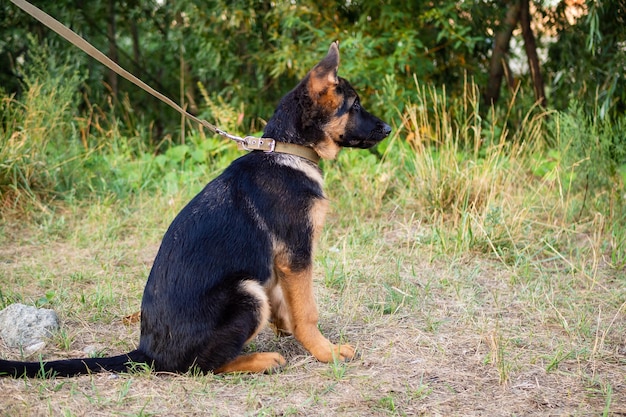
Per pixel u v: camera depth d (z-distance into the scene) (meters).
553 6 9.62
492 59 9.91
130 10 11.56
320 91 4.26
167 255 3.92
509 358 4.21
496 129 8.24
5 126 8.52
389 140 8.38
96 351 4.34
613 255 5.94
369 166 7.95
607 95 8.13
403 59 8.59
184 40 11.01
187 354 3.84
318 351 4.16
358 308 5.04
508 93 9.96
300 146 4.29
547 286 5.48
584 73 9.20
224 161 8.59
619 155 7.50
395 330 4.64
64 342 4.41
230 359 3.89
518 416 3.52
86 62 10.79
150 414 3.48
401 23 9.21
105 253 6.32
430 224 6.80
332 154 4.38
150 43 12.52
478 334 4.58
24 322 4.49
